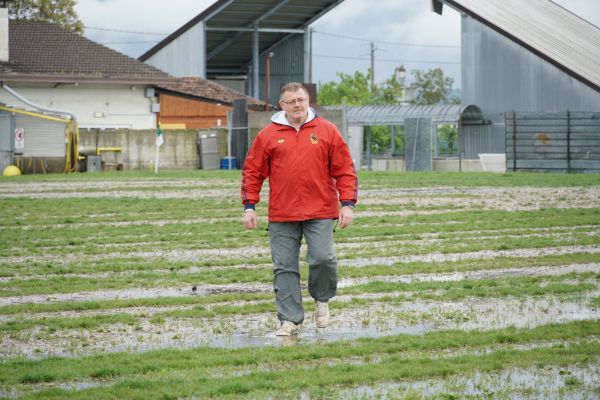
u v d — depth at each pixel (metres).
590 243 18.00
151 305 12.27
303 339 9.90
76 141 58.28
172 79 67.88
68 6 94.06
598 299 11.89
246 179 10.52
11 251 18.31
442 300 12.12
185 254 17.66
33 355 9.35
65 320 11.06
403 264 15.51
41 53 67.88
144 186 38.03
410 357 8.80
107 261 16.77
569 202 27.81
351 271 14.80
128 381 7.97
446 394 7.39
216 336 10.15
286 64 94.56
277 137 10.37
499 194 31.28
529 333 9.70
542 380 7.84
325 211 10.36
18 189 36.69
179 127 69.19
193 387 7.75
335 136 10.38
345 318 11.05
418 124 59.25
